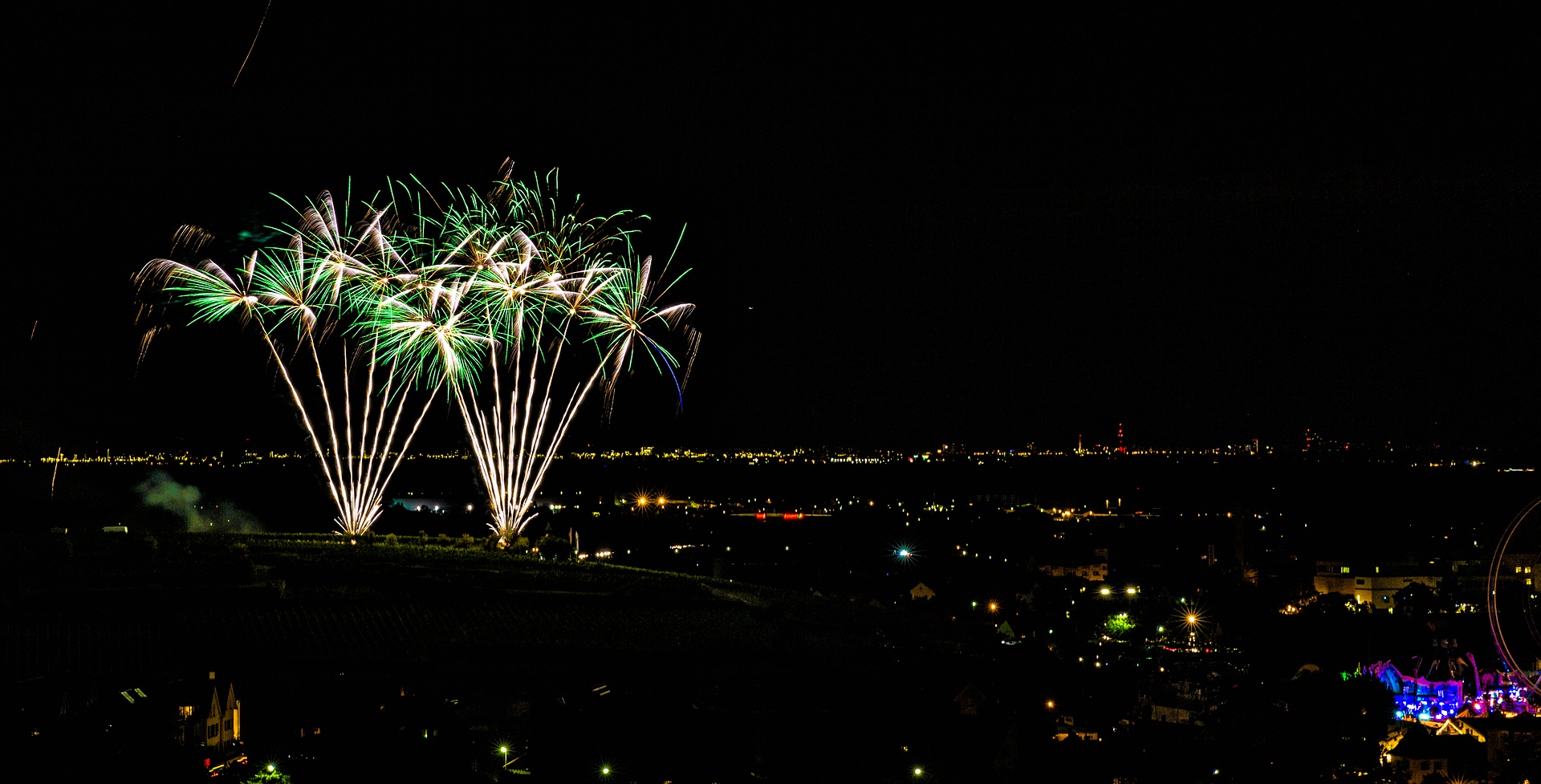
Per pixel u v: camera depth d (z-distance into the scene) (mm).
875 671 58281
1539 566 153750
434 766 40094
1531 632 104000
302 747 40906
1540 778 56188
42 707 40719
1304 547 193250
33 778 33000
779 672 56969
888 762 44344
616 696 48031
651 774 41781
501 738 43719
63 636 58531
